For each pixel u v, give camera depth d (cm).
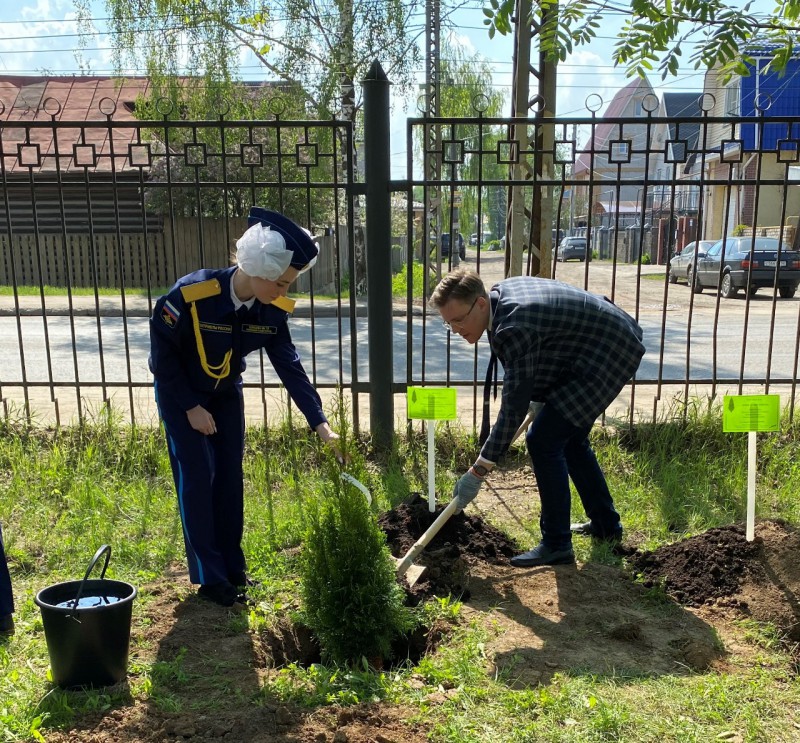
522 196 645
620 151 531
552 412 388
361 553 320
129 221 1909
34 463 542
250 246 312
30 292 1752
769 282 1733
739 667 315
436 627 341
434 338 1278
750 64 541
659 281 2502
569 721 272
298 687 297
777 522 396
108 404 586
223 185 536
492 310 376
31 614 360
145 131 1767
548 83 649
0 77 2473
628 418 622
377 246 551
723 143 537
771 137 2633
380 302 558
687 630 343
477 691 289
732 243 1820
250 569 404
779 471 541
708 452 564
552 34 526
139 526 462
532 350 361
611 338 379
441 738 265
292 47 1766
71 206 1933
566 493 402
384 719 277
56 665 292
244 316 346
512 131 645
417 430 602
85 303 1584
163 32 1756
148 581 396
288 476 532
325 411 625
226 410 371
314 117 1819
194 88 1781
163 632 340
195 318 337
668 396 751
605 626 343
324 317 1528
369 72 531
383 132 538
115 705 288
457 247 2598
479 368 991
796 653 329
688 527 469
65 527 461
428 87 1616
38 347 1097
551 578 387
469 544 415
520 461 573
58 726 273
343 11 1716
